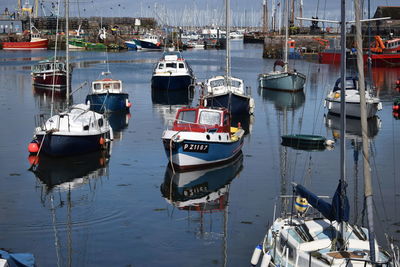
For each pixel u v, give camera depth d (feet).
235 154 77.20
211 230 50.06
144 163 74.64
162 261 43.55
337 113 116.57
